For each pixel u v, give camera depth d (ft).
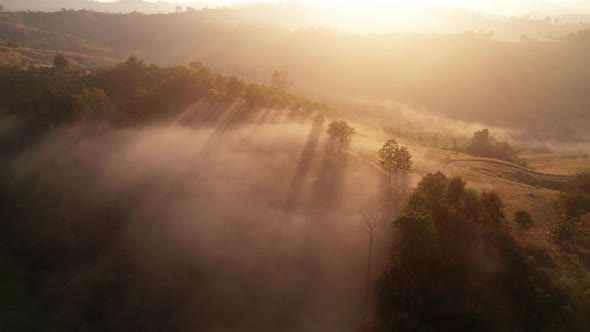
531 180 282.15
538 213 217.15
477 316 142.92
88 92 375.25
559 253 177.06
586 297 142.00
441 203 179.63
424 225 156.25
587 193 230.48
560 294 142.92
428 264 158.71
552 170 359.05
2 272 229.86
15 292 221.66
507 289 152.15
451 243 166.50
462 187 183.21
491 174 283.18
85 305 215.51
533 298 143.64
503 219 184.55
